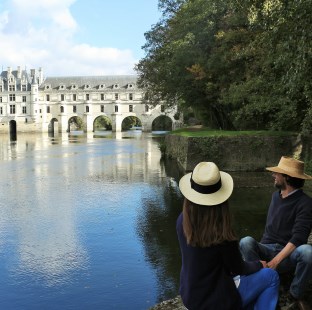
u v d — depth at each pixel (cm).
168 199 1927
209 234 398
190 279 411
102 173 2894
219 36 2989
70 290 958
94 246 1261
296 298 544
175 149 3506
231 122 3731
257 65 2494
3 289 969
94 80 13075
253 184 2148
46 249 1242
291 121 2652
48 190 2231
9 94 12631
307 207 561
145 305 876
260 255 589
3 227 1488
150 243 1276
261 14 1413
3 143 6681
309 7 1060
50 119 13062
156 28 4156
